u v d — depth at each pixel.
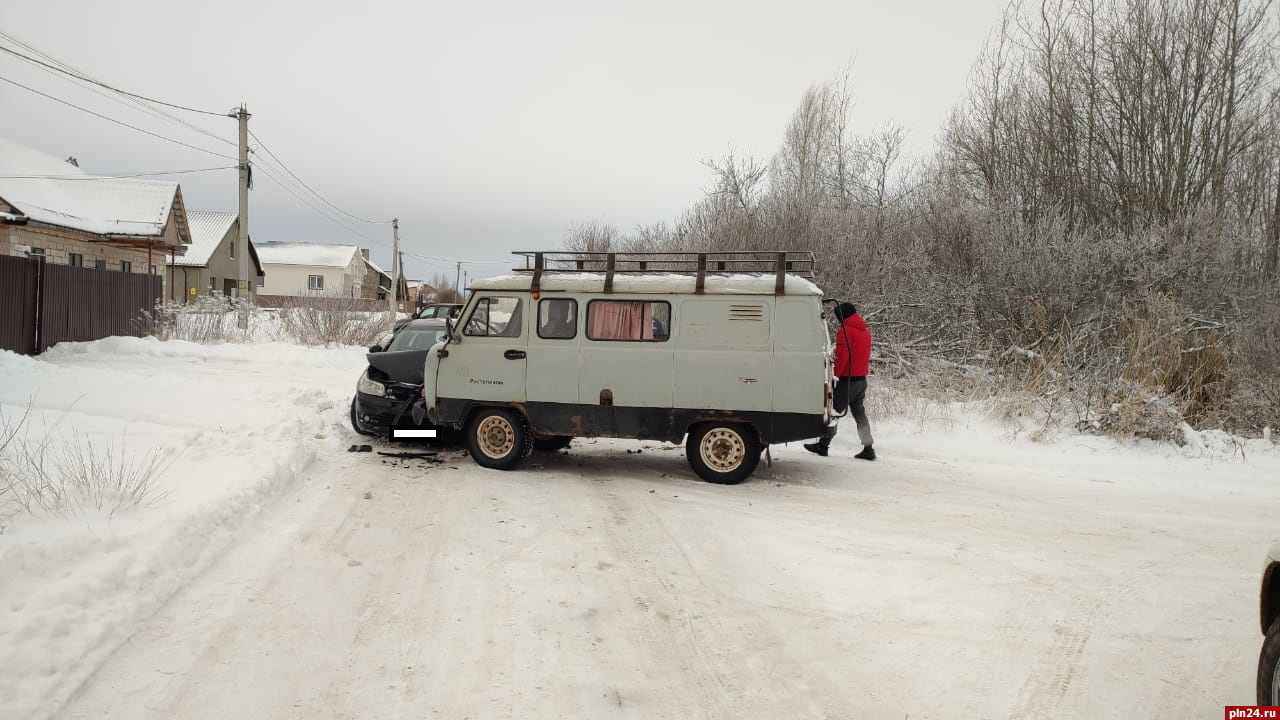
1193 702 3.83
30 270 16.52
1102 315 13.48
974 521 7.10
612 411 8.48
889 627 4.68
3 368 13.10
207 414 10.09
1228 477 9.05
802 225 17.38
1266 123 16.69
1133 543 6.50
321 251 73.00
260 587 4.93
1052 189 17.53
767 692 3.85
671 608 4.89
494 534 6.28
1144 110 16.62
